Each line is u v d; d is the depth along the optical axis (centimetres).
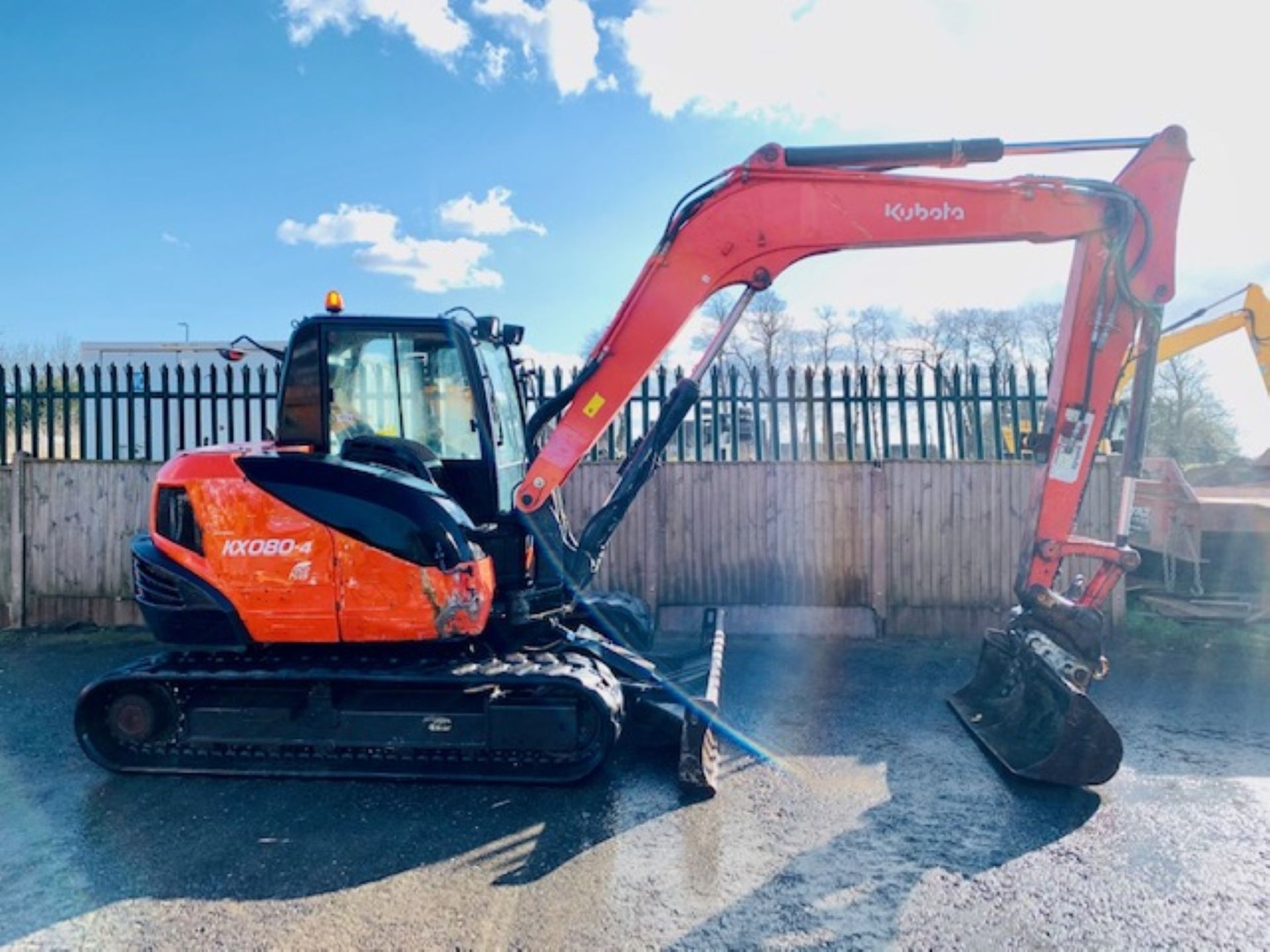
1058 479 471
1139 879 331
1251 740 484
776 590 751
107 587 766
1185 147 449
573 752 421
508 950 285
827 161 463
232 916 307
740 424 779
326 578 420
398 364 470
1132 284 451
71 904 316
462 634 418
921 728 506
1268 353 820
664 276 475
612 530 497
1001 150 455
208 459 436
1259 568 807
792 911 309
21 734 500
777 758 458
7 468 774
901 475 741
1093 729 405
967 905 312
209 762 442
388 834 373
